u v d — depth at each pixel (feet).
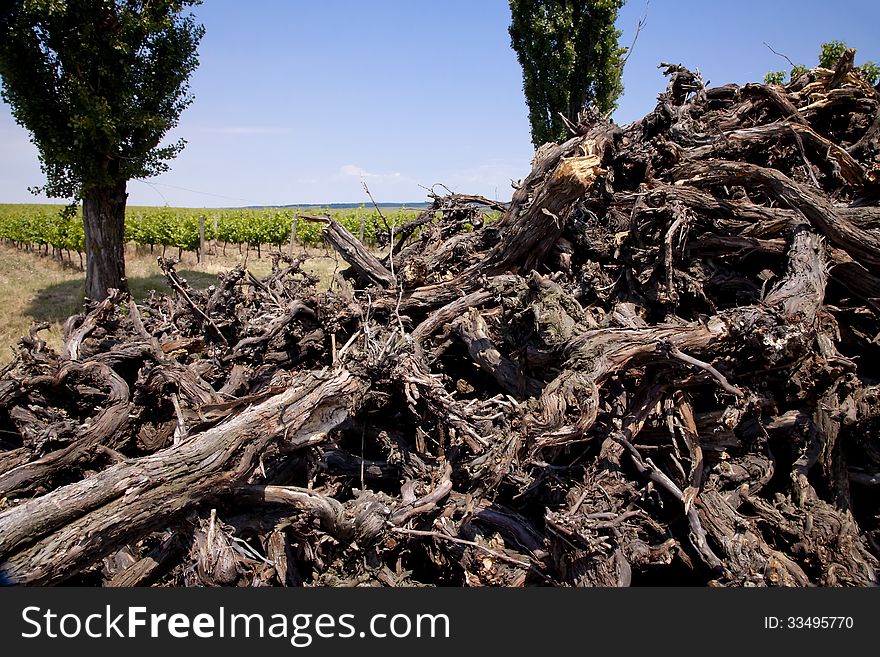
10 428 16.44
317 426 12.14
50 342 35.63
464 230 23.58
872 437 13.82
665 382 13.61
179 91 46.91
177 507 10.43
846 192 19.93
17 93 40.83
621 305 15.37
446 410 13.44
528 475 13.25
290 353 18.81
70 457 13.88
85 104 40.60
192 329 20.67
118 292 19.74
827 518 12.81
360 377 13.03
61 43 40.60
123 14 40.98
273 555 11.79
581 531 11.01
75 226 71.77
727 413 12.85
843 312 17.01
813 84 22.34
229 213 100.63
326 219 22.25
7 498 13.09
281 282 21.76
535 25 53.72
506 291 15.33
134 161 43.88
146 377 15.24
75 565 9.66
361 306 19.02
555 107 55.67
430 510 12.53
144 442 15.48
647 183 19.51
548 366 14.89
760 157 20.77
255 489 11.68
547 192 17.20
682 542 12.64
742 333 13.15
